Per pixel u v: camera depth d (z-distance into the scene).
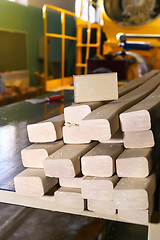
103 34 3.95
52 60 5.14
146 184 0.81
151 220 0.86
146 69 2.55
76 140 0.96
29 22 4.68
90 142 0.99
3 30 4.16
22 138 1.42
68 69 5.38
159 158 1.04
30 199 0.94
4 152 1.24
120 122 0.87
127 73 2.55
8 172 1.06
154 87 1.54
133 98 1.17
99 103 1.02
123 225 1.34
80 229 1.12
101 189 0.83
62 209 0.92
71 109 0.95
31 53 4.83
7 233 1.07
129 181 0.83
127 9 2.38
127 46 2.39
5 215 1.17
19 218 1.16
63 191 0.89
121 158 0.84
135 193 0.79
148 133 0.86
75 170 0.87
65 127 0.96
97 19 4.24
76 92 1.00
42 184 0.89
